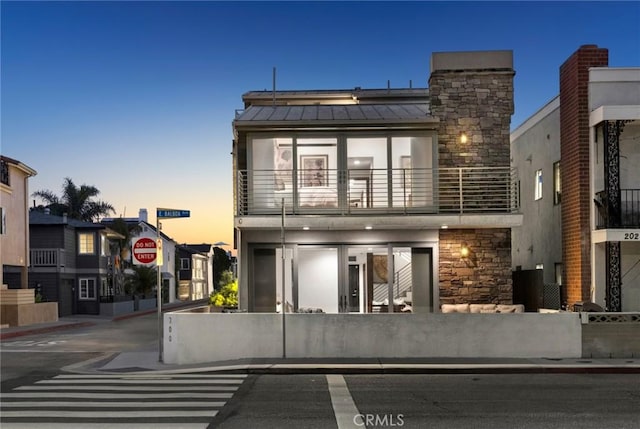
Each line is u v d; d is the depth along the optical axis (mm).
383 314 13898
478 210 17172
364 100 24266
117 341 21562
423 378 11945
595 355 13672
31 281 38812
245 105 24438
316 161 17469
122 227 50750
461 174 16906
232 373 12648
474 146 17656
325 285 17266
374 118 17156
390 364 12883
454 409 9031
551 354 13664
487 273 17234
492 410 8953
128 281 51406
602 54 17156
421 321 13836
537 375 12219
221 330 13898
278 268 17312
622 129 16641
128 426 8117
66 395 10438
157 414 8820
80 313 42031
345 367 12602
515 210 16906
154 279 54438
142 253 14414
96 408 9297
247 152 17406
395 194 17422
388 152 17438
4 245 29906
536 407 9141
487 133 17719
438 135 17672
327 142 17484
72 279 41906
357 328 13867
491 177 17281
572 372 12453
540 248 21422
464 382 11430
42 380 12227
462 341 13781
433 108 17828
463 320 13820
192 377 12266
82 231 42625
